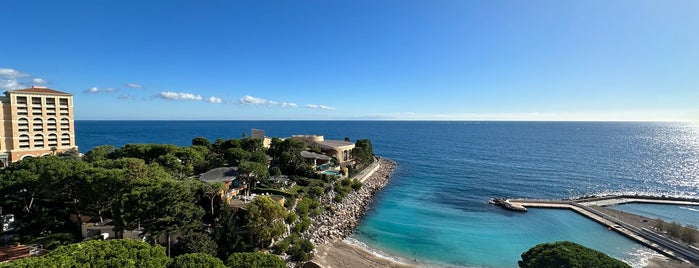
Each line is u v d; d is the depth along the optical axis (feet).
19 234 126.82
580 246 104.01
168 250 118.52
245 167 182.29
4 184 139.23
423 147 625.82
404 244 166.30
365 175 317.22
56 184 130.31
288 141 283.38
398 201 249.34
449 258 151.64
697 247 151.12
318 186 220.64
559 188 289.12
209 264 76.79
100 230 131.54
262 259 86.79
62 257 67.72
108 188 124.36
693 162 414.62
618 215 206.28
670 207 231.09
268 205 139.13
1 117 273.33
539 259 99.66
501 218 208.13
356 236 176.24
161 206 113.50
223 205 142.10
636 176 333.42
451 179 329.93
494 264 146.61
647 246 162.50
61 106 310.04
